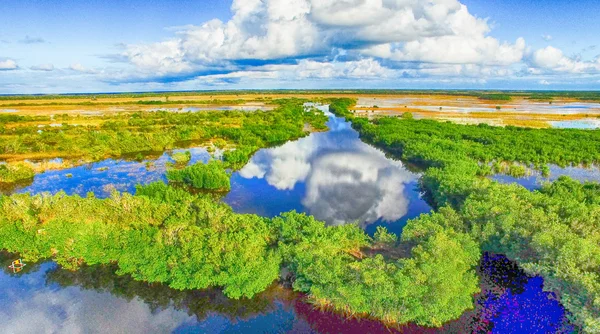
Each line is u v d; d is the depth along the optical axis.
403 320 16.44
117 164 43.19
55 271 21.11
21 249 21.88
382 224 28.31
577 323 15.17
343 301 16.91
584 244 16.89
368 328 16.75
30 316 17.72
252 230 21.34
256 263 18.62
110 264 21.38
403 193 35.03
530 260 18.31
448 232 20.31
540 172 40.06
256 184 37.41
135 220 23.66
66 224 22.52
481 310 17.47
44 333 16.70
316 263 17.80
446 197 28.22
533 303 17.61
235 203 32.22
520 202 23.31
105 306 18.44
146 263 19.72
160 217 23.80
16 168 38.47
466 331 16.36
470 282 17.20
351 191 35.69
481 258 20.86
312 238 20.27
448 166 35.12
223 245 19.69
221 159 45.06
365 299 16.70
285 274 20.08
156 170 40.72
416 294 16.27
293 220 22.44
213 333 16.83
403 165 44.91
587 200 27.38
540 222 19.88
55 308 18.28
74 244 21.17
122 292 19.39
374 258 19.08
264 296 18.89
